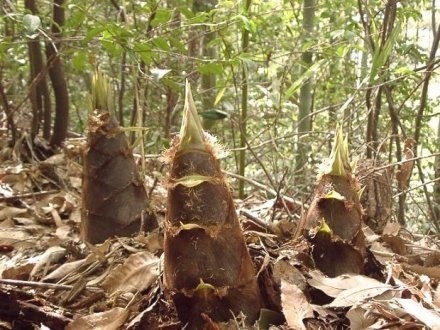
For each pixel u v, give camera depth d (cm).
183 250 127
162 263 151
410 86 377
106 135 184
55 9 283
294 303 138
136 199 188
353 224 149
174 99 336
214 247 127
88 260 177
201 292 128
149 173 285
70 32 276
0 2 255
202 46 345
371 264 160
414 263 197
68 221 235
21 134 324
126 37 210
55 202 257
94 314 144
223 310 129
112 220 185
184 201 126
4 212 239
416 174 377
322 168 154
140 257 160
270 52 291
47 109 330
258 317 134
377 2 301
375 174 208
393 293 143
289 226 193
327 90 411
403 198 261
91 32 210
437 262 194
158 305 139
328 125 402
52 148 326
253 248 155
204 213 126
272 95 264
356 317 135
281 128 416
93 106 187
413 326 134
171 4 312
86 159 186
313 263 150
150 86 338
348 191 149
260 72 393
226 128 408
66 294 163
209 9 285
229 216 128
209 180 126
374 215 210
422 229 299
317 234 149
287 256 152
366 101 264
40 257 191
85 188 188
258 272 142
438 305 151
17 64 349
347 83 382
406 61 350
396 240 197
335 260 149
